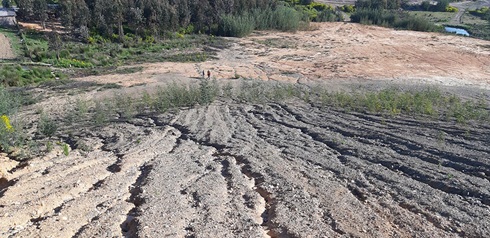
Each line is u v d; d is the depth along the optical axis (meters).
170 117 15.73
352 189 7.21
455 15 70.50
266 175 8.07
